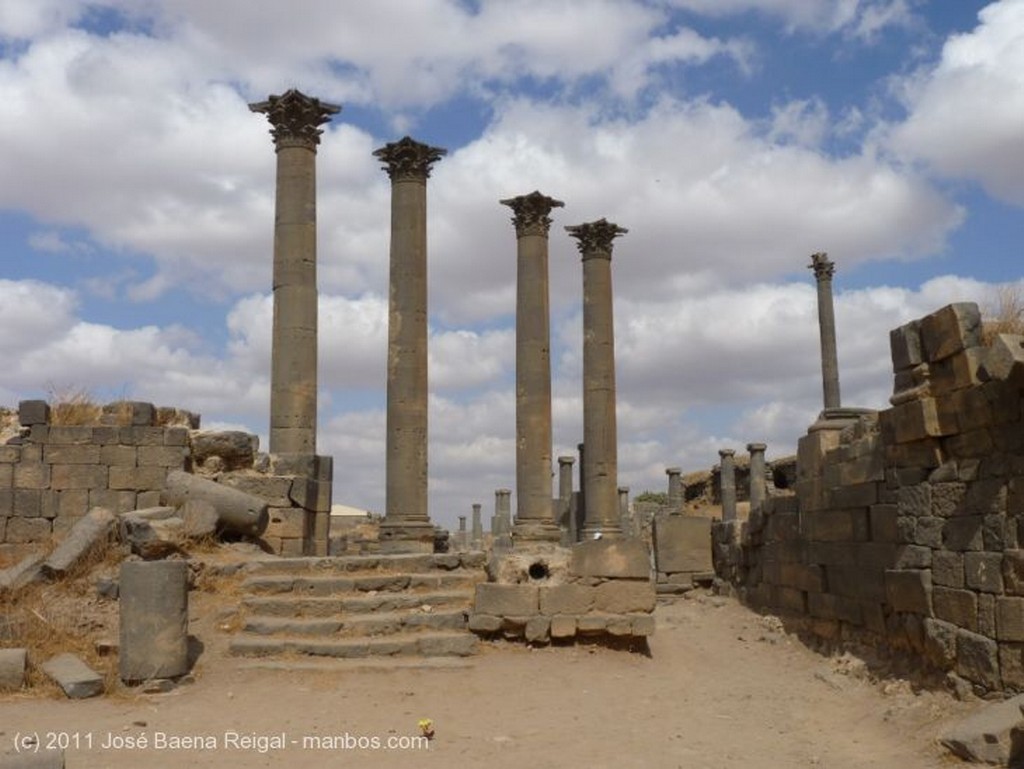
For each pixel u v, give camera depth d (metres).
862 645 14.23
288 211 22.41
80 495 18.56
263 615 14.62
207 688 12.28
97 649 13.23
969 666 10.91
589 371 29.98
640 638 15.10
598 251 30.48
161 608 12.38
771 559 18.89
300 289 22.16
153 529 15.91
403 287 24.03
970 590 11.02
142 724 10.53
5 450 18.61
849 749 10.10
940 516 11.78
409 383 23.69
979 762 8.89
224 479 19.28
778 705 12.25
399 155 24.39
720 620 19.48
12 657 12.08
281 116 22.64
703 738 10.54
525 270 28.17
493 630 14.54
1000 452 10.66
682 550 23.62
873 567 13.82
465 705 11.76
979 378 11.02
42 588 15.06
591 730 10.78
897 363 12.78
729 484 39.16
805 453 16.86
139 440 18.81
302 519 19.59
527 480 27.22
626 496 53.53
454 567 16.41
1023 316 11.54
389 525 23.27
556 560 15.16
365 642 13.75
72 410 19.62
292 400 21.73
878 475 13.62
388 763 9.37
